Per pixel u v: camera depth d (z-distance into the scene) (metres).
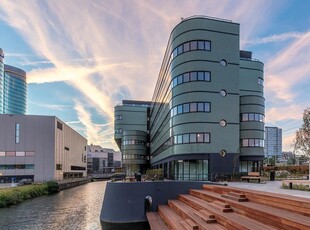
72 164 92.12
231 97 32.00
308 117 22.50
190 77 31.59
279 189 14.71
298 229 6.76
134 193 18.80
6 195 30.97
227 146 31.11
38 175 65.38
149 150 80.31
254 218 9.12
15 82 177.00
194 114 31.03
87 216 23.09
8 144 64.44
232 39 32.81
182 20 33.06
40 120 67.38
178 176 33.28
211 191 16.53
